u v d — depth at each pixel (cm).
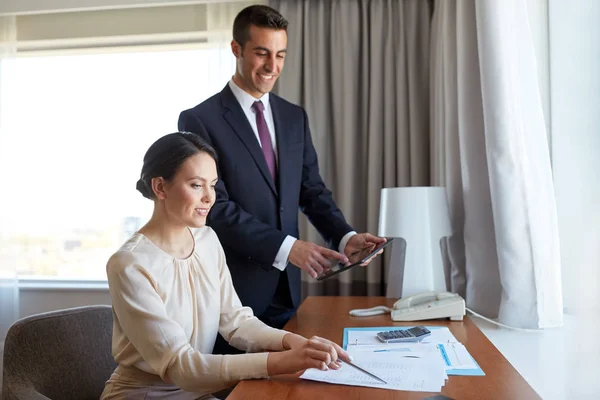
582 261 196
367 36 308
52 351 145
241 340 138
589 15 196
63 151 379
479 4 193
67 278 381
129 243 128
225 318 145
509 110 189
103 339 156
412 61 302
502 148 189
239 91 204
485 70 192
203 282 137
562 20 207
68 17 365
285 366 112
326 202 214
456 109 233
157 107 369
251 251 180
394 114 305
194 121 196
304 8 315
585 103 196
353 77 306
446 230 207
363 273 312
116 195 377
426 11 304
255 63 194
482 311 212
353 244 195
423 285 200
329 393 105
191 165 128
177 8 355
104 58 373
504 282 191
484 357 128
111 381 129
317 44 313
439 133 253
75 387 147
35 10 351
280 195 200
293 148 209
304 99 313
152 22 358
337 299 213
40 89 379
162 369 116
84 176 378
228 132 197
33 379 139
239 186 196
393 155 304
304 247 177
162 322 118
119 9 360
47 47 368
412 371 116
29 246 382
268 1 319
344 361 120
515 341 173
